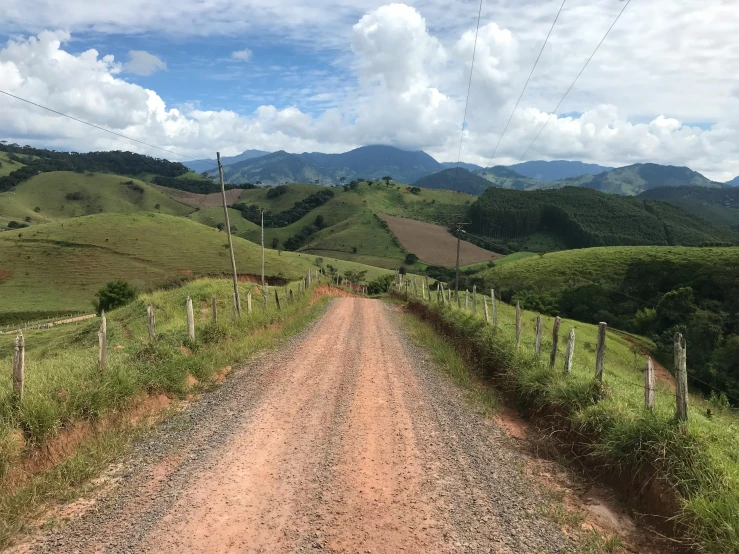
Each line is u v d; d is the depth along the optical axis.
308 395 9.57
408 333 20.31
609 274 62.44
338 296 47.75
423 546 4.32
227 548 4.19
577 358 14.04
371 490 5.45
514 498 5.42
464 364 12.79
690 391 28.34
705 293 48.00
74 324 42.00
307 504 5.05
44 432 5.90
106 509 4.88
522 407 9.03
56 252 78.56
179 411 8.31
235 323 15.75
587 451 6.39
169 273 74.56
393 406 8.98
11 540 4.30
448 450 6.84
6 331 43.97
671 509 4.77
